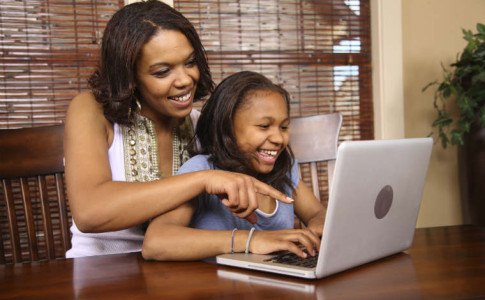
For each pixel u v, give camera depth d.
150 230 1.15
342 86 2.75
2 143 1.50
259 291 0.87
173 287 0.91
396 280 0.92
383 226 1.04
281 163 1.43
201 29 2.56
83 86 2.46
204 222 1.31
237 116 1.33
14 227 1.52
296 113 2.70
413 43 2.73
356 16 2.75
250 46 2.63
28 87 2.40
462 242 1.23
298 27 2.69
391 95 2.69
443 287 0.87
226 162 1.34
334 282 0.91
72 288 0.94
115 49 1.31
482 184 2.52
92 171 1.23
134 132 1.42
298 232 1.11
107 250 1.44
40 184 1.54
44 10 2.39
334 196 0.89
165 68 1.29
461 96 2.47
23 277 1.04
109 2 2.47
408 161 1.05
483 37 2.46
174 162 1.48
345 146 0.88
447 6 2.77
